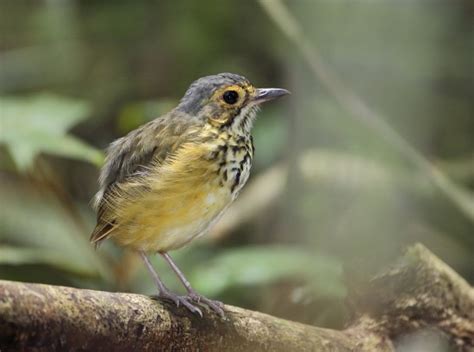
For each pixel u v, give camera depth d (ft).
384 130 41.60
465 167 48.60
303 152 45.91
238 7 50.55
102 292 20.24
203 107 27.40
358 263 25.59
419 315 25.30
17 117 35.35
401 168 44.96
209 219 26.48
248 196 45.34
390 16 49.55
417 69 49.14
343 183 43.75
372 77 49.24
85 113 37.11
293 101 46.98
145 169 26.32
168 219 25.75
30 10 55.21
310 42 47.88
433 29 49.67
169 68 52.70
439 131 49.39
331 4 49.98
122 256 36.94
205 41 51.57
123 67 53.42
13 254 33.63
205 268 37.42
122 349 20.18
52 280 35.35
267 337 23.04
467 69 49.34
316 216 42.68
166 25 52.34
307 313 34.24
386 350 24.98
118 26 52.80
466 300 25.66
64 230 43.68
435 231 44.09
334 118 46.88
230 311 23.02
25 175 37.40
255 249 38.32
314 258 36.78
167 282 39.04
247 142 27.58
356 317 25.67
